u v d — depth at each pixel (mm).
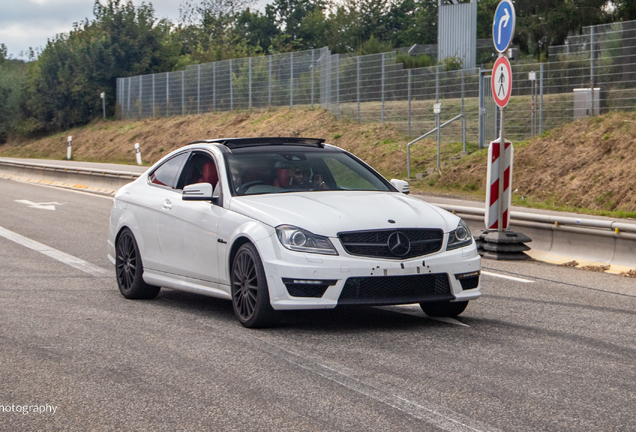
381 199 7492
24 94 63469
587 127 23219
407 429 4340
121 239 9148
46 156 56219
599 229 11367
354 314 7828
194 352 6223
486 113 27172
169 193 8562
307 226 6746
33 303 8539
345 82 34656
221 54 65312
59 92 60188
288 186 7824
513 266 11461
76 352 6273
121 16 61062
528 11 54062
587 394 5012
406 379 5375
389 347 6344
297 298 6656
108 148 50688
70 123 60062
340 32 91188
